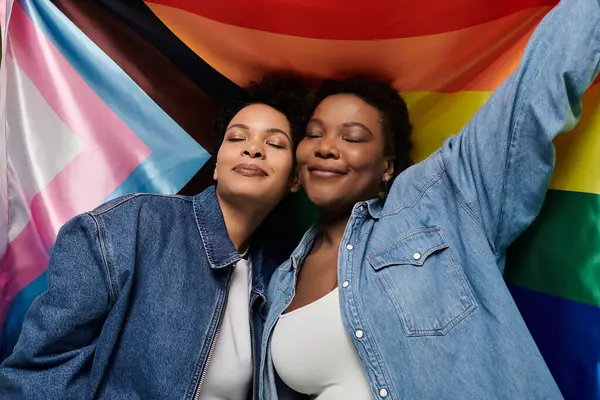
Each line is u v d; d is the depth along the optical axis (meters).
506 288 0.96
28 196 1.28
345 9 1.30
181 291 1.08
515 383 0.89
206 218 1.18
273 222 1.44
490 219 1.00
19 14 1.31
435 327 0.92
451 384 0.88
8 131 1.29
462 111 1.32
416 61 1.35
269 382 1.09
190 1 1.34
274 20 1.35
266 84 1.39
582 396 1.02
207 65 1.44
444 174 1.08
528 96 0.97
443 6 1.25
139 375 1.01
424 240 1.01
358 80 1.28
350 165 1.16
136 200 1.12
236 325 1.15
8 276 1.26
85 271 1.01
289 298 1.11
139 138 1.38
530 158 0.97
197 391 1.04
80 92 1.34
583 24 0.94
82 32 1.35
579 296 1.04
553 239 1.09
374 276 0.99
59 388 0.97
